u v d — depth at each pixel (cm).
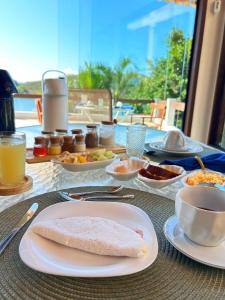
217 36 268
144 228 46
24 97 277
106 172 79
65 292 33
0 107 95
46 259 37
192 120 289
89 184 74
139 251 37
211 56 273
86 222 45
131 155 104
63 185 72
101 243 39
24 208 56
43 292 33
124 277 36
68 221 45
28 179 72
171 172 77
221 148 274
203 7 256
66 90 127
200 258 39
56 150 95
